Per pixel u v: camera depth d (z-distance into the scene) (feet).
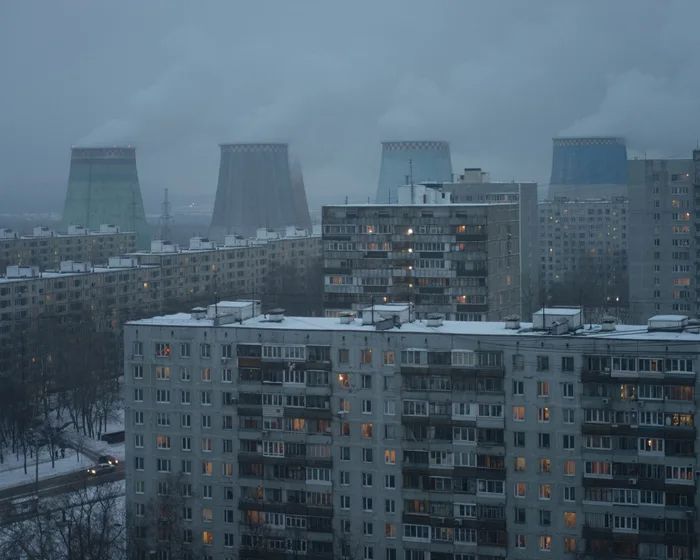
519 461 584.40
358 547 606.14
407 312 651.66
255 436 622.13
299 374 615.16
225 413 627.46
